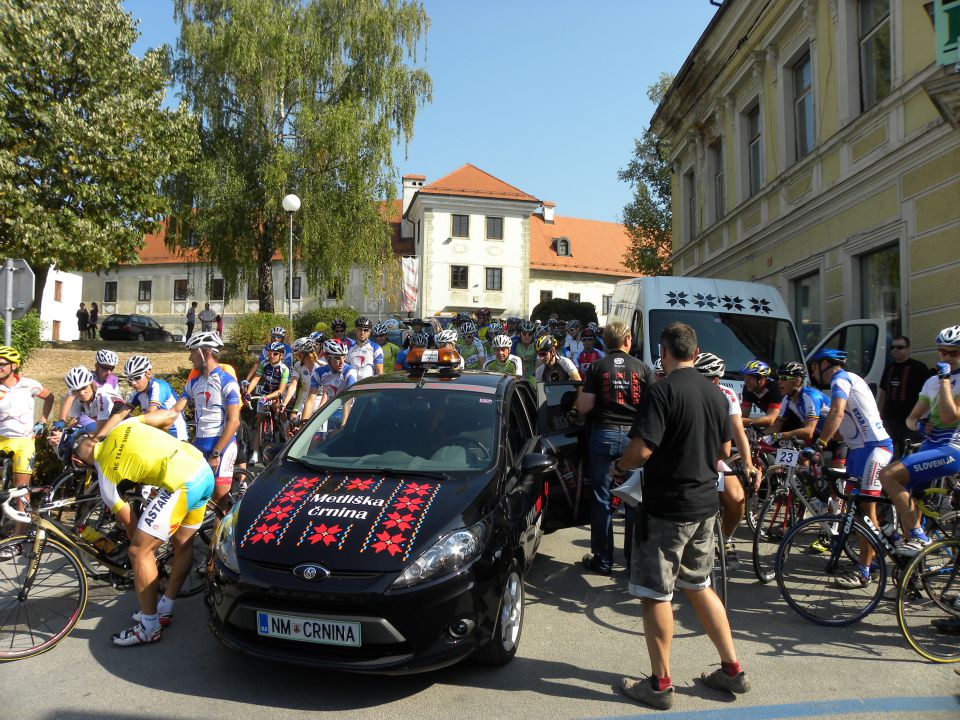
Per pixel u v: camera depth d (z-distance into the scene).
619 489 3.75
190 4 24.70
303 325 31.73
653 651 3.65
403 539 3.74
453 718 3.49
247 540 3.86
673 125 20.17
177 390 12.98
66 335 41.38
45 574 4.48
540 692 3.78
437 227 48.34
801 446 6.29
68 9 19.53
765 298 9.93
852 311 11.05
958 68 7.24
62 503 4.75
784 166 13.52
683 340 3.76
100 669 4.02
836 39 11.48
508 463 4.69
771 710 3.60
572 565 6.03
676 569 3.66
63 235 19.28
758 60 14.37
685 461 3.62
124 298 53.91
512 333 12.62
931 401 5.21
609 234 58.44
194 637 4.48
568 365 7.33
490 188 49.62
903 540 4.74
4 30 18.23
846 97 11.22
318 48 24.72
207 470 4.66
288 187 24.78
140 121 20.72
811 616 4.82
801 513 5.78
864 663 4.18
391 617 3.50
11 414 6.50
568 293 53.62
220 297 52.16
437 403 5.12
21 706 3.60
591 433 5.78
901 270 9.71
